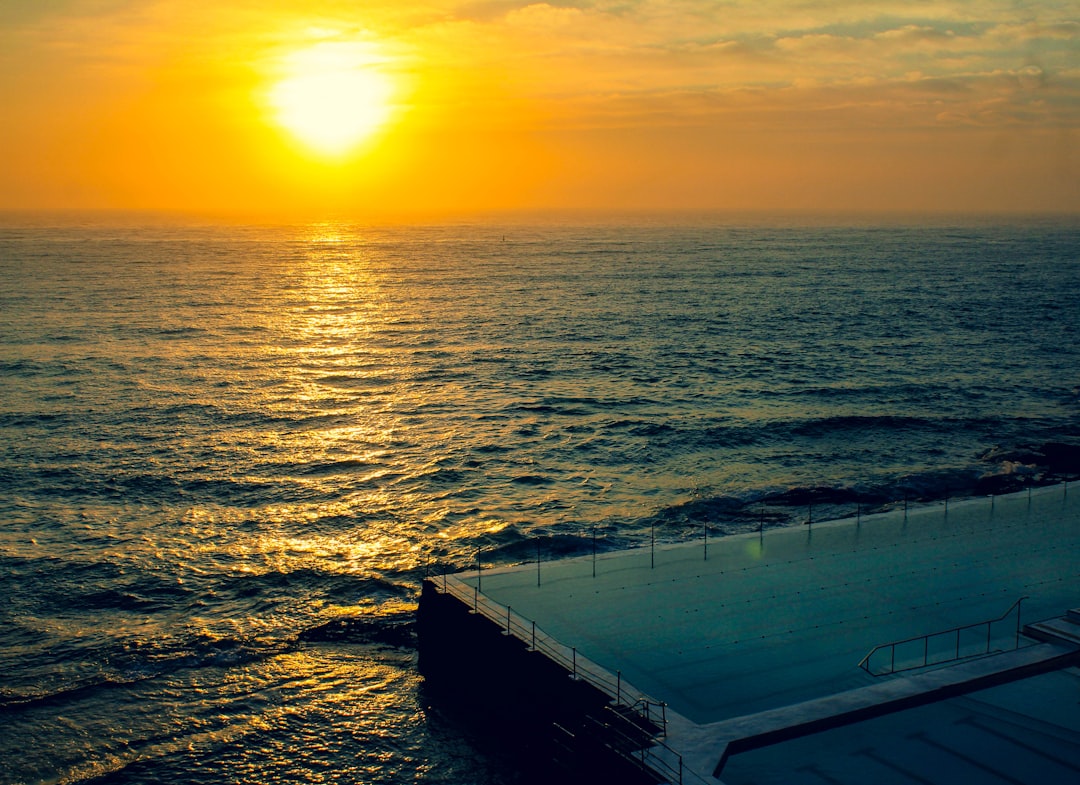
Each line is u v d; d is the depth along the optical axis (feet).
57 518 153.28
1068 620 90.02
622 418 223.30
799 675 81.05
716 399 244.83
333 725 94.58
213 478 175.63
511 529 148.56
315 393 252.21
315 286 552.41
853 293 512.63
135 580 129.29
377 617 118.52
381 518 155.02
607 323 391.04
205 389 254.47
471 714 94.63
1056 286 551.59
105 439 201.67
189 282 561.02
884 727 72.59
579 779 76.13
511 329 374.22
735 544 114.93
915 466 185.06
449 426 216.95
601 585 102.06
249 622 117.19
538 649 85.97
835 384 264.11
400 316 415.23
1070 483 140.05
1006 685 79.30
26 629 114.42
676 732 70.54
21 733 92.89
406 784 84.99
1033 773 66.33
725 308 443.73
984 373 282.56
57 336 338.34
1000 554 110.73
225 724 94.99
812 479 174.91
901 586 101.24
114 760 88.99
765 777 65.87
